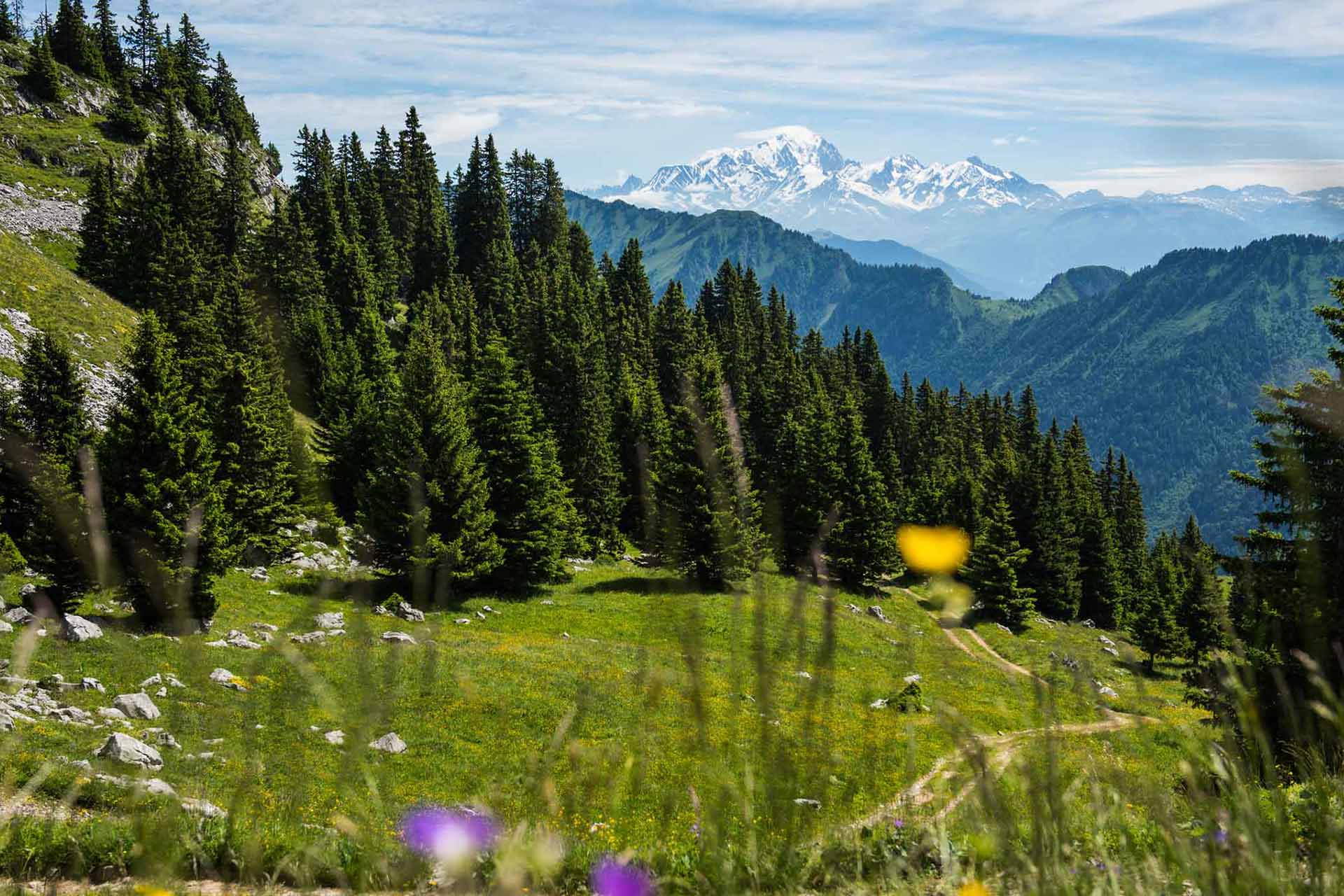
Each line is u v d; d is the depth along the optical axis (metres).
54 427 30.73
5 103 111.88
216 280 74.44
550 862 1.92
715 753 1.75
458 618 40.78
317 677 1.87
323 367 71.12
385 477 42.09
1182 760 1.72
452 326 83.94
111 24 139.75
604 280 117.50
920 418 110.75
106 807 4.91
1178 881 1.66
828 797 1.81
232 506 39.22
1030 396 116.38
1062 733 1.75
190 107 144.50
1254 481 19.28
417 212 116.94
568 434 68.31
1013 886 1.81
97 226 81.19
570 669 28.14
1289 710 1.73
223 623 30.00
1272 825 1.67
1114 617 85.56
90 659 20.09
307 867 2.13
